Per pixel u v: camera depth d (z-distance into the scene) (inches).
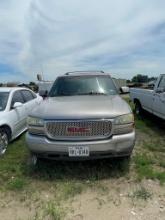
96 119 149.8
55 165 176.1
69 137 151.1
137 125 309.6
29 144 160.2
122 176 158.1
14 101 246.8
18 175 165.6
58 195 138.9
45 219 116.7
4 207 130.0
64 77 237.3
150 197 133.0
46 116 154.6
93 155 150.7
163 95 275.0
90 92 215.0
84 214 120.2
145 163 176.1
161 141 234.5
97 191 141.7
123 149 152.9
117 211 121.9
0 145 205.8
